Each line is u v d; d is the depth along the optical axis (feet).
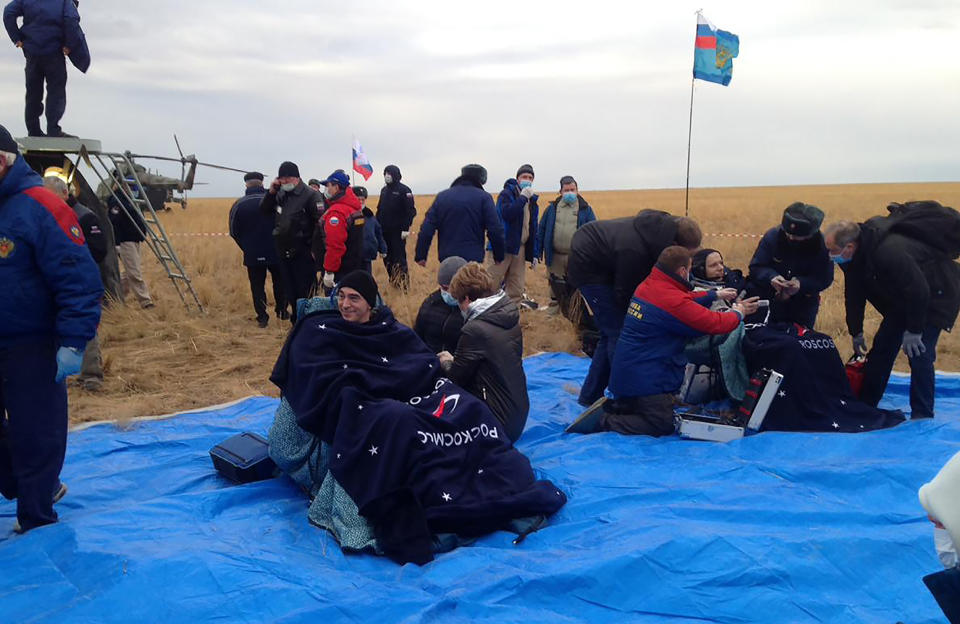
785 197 234.99
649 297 18.94
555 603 11.18
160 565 11.51
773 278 20.83
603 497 14.90
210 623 10.42
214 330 34.30
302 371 15.15
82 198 34.17
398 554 12.86
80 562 11.98
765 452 17.65
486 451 14.46
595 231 21.07
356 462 13.67
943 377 24.36
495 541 13.47
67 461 18.28
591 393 22.22
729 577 11.44
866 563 11.80
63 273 13.15
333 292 16.33
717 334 19.03
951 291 19.02
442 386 15.29
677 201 213.87
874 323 33.01
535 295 45.34
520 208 35.12
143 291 37.81
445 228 31.07
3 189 13.05
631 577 11.45
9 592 11.41
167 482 16.85
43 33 30.78
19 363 13.37
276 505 15.21
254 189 34.50
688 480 16.17
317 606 10.69
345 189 31.24
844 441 17.75
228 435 20.17
